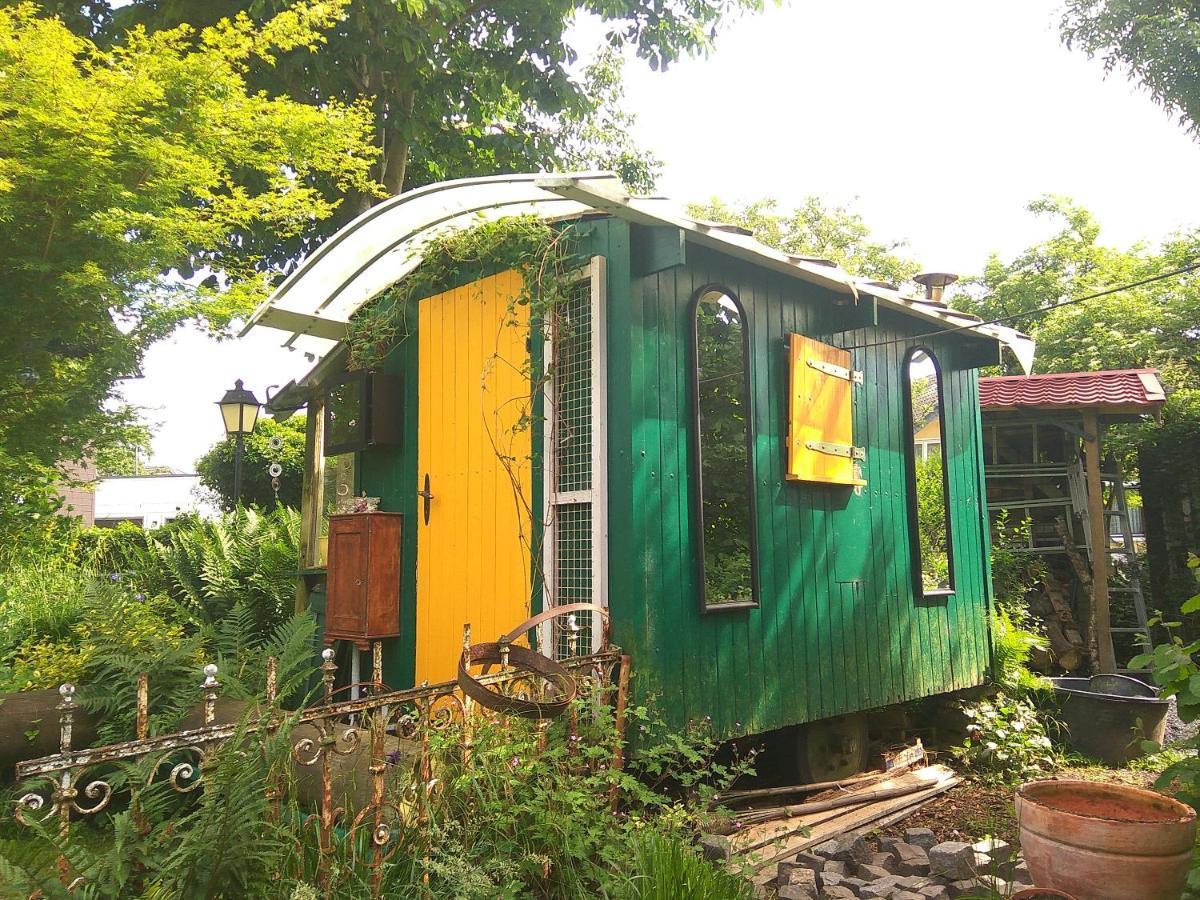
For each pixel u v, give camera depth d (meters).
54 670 5.07
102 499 23.94
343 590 5.56
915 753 5.78
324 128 7.81
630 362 4.07
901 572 5.80
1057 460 9.99
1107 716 6.02
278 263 11.48
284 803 3.02
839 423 5.29
